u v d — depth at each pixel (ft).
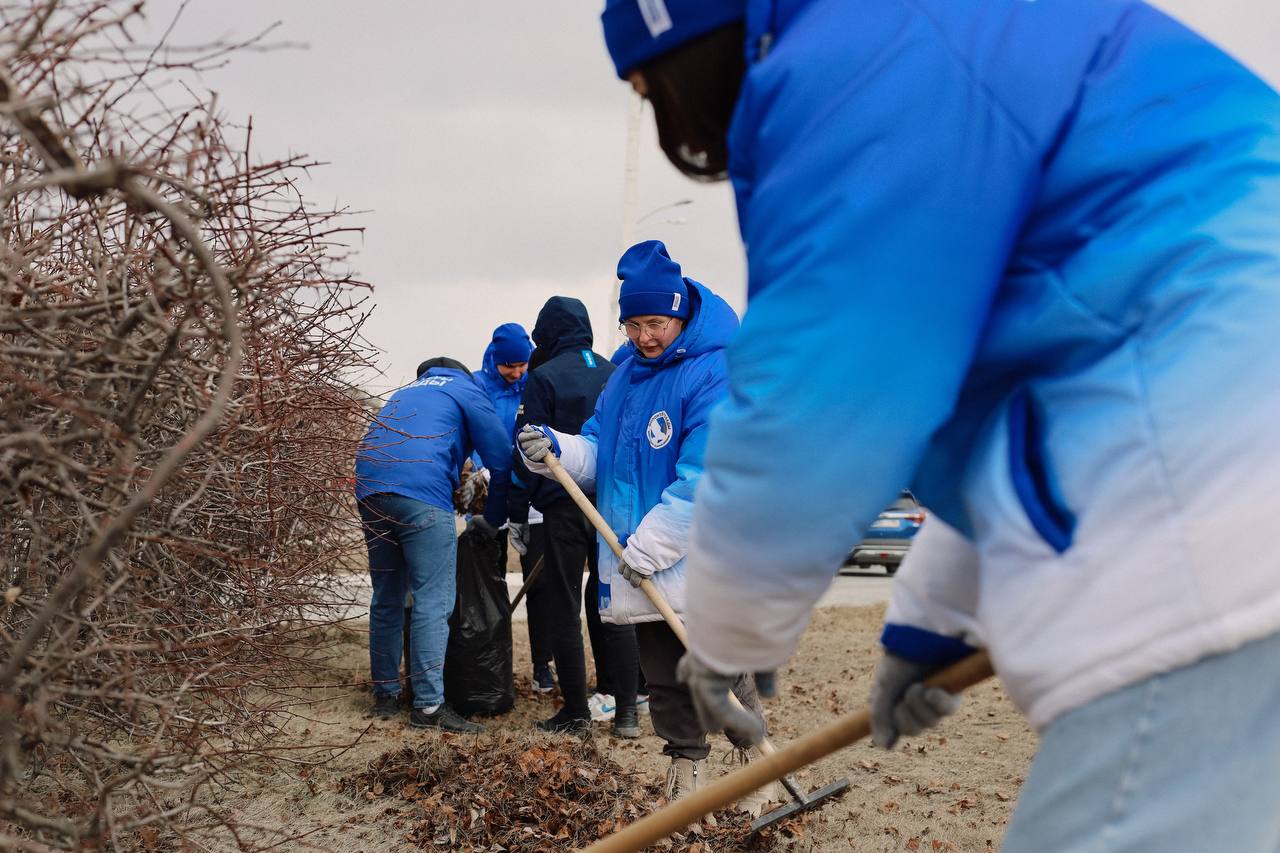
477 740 16.07
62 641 7.75
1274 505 4.01
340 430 13.51
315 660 16.55
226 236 8.98
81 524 9.17
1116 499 4.23
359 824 13.15
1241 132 4.61
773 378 4.46
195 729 9.91
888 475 4.50
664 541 12.84
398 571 18.51
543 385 18.62
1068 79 4.67
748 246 4.91
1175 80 4.70
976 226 4.42
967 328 4.44
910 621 5.94
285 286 9.29
